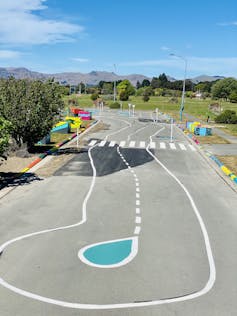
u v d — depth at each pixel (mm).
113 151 27734
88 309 7164
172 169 21469
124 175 19406
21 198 14750
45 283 8117
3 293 7676
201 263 9320
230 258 9680
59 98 24953
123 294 7738
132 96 148625
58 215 12734
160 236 11031
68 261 9227
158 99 127062
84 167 21328
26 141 24438
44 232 11141
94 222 12094
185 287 8109
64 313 7020
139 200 14781
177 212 13406
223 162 23781
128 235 11031
